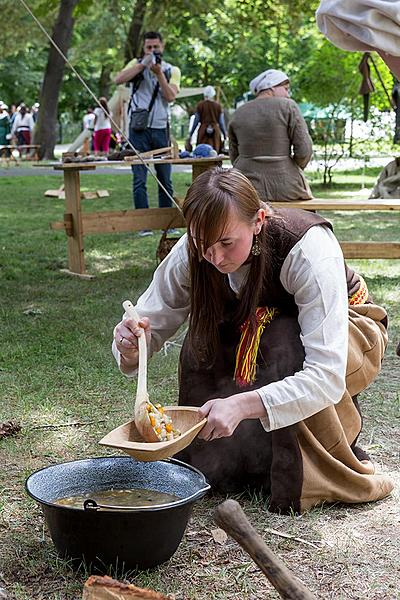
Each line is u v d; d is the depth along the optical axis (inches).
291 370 125.0
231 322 128.3
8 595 104.3
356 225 458.9
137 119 374.0
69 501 116.8
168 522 107.2
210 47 1488.7
